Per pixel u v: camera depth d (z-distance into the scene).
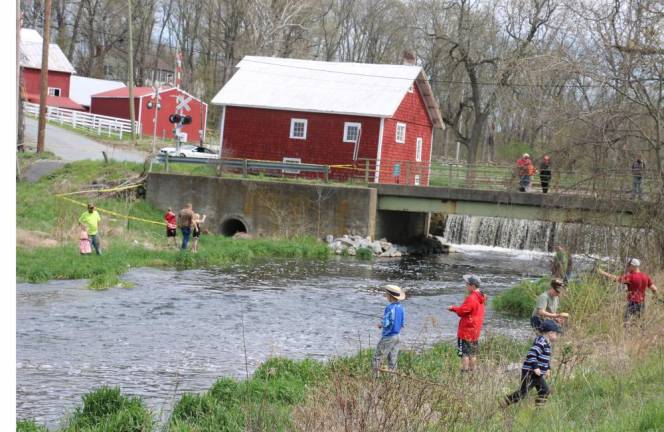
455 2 66.25
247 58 52.91
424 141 53.19
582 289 20.25
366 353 15.92
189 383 14.73
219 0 84.56
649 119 25.61
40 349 16.89
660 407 9.52
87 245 29.03
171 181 41.19
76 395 13.55
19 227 32.09
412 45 81.00
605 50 25.73
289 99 48.50
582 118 25.00
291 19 75.06
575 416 10.20
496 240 46.38
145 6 99.69
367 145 46.91
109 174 43.25
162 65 108.38
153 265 30.42
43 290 23.83
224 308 23.05
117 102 74.62
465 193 38.44
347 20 94.38
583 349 14.09
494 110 72.12
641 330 15.08
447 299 27.03
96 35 97.25
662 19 24.64
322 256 37.16
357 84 49.44
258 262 33.94
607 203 23.48
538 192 37.78
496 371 12.05
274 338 19.36
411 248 42.75
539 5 58.31
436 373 14.04
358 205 39.53
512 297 25.09
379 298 26.48
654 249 22.41
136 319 20.64
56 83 76.44
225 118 49.38
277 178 42.62
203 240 36.59
